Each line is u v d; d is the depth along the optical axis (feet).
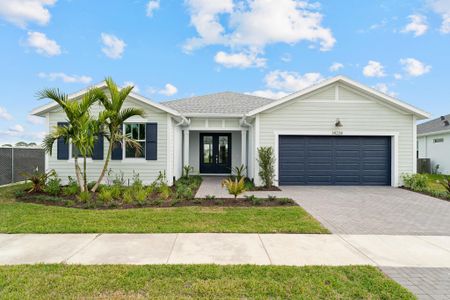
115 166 37.45
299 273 11.67
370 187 37.55
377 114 38.68
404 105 37.78
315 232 17.43
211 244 15.19
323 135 38.75
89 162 37.32
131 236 16.42
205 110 47.93
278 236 16.65
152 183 34.73
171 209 23.08
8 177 40.88
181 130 47.83
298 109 38.52
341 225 19.24
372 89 37.70
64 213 21.36
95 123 28.02
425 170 65.51
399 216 21.86
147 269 11.89
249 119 41.27
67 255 13.53
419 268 12.46
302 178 38.88
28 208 23.04
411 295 9.98
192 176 47.85
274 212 22.13
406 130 38.70
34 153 45.85
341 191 34.09
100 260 12.95
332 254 13.96
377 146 39.11
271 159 37.24
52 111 37.14
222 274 11.52
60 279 10.93
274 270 11.91
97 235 16.58
